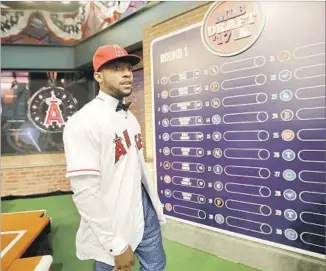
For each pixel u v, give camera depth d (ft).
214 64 8.90
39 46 18.25
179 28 9.80
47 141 18.90
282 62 7.47
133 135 4.88
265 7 7.64
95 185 4.04
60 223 13.30
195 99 9.52
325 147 6.93
